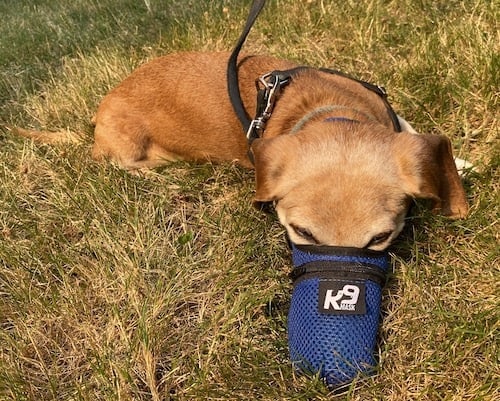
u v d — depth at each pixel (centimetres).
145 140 82
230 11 110
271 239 66
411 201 58
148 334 58
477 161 69
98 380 56
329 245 52
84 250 70
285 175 56
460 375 52
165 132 80
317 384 51
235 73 70
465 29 86
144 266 66
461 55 83
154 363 57
